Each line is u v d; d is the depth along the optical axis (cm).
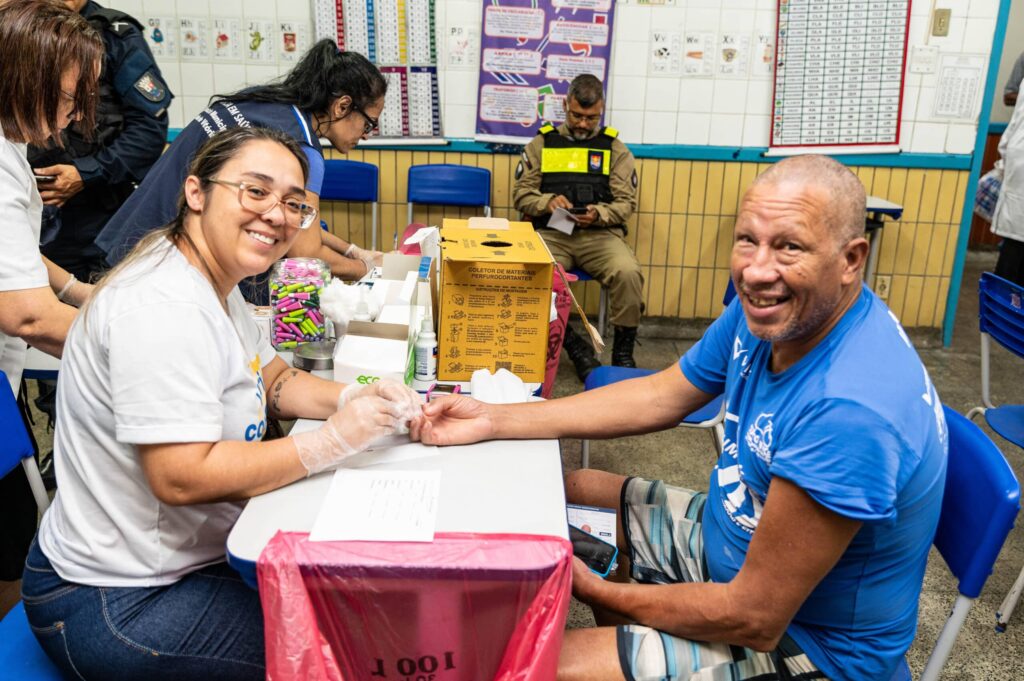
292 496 117
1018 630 209
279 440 120
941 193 411
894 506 109
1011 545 249
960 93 396
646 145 412
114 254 205
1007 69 639
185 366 109
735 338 141
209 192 119
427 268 191
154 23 400
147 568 118
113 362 108
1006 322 228
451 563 98
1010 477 120
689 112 408
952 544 131
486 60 400
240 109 204
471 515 113
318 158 209
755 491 124
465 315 175
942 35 388
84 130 171
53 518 123
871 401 105
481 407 144
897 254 423
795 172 110
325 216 431
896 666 124
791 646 122
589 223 370
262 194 118
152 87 252
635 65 401
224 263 123
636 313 368
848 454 104
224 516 123
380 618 101
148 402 107
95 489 116
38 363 196
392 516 110
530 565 98
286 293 176
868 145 404
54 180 234
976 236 674
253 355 136
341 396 143
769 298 112
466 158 420
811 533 108
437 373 179
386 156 420
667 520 159
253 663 118
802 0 384
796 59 394
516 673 101
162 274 114
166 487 110
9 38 140
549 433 146
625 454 306
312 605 100
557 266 208
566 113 379
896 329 118
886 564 116
